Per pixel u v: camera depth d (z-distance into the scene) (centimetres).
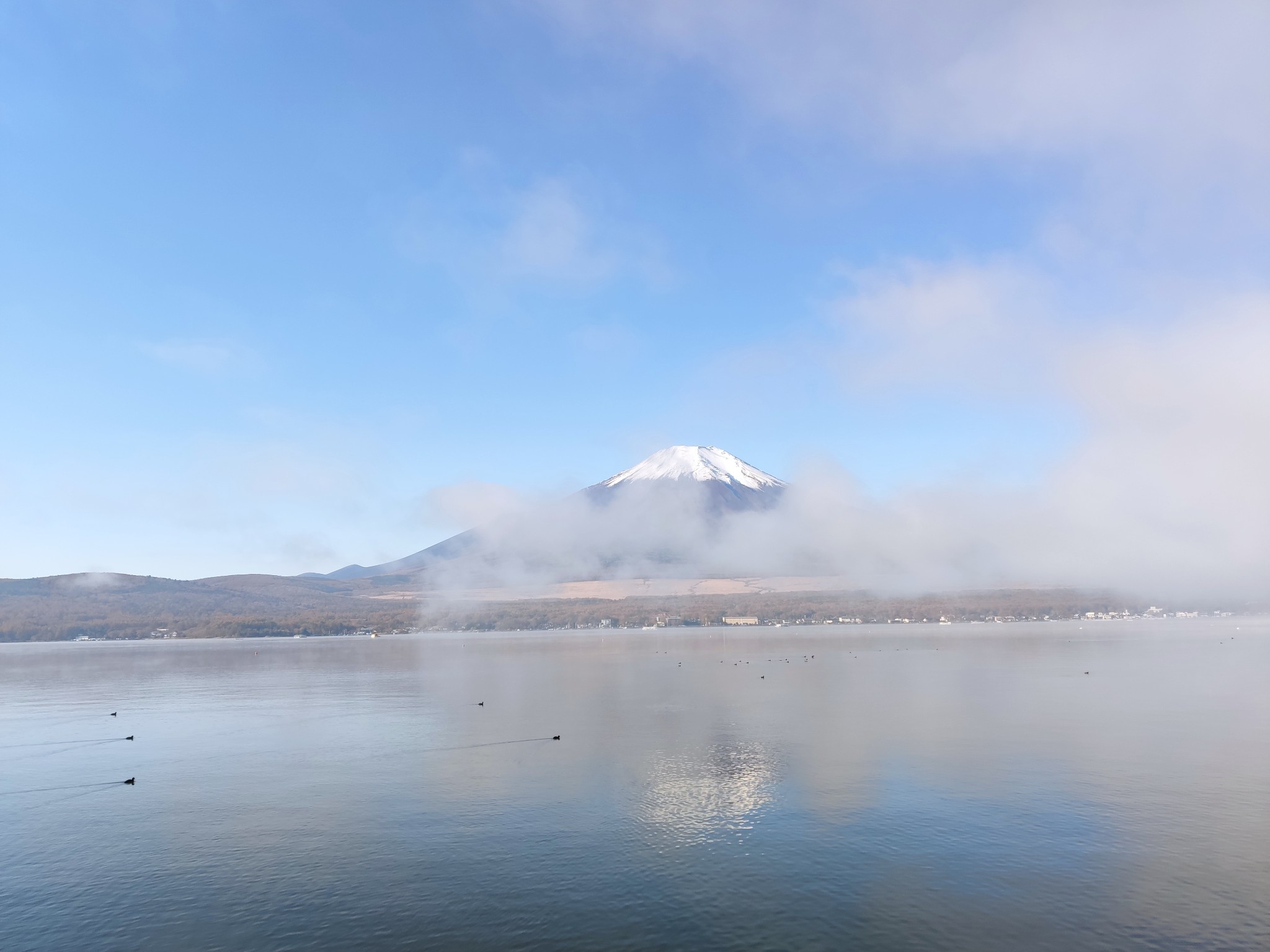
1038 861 3922
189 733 8300
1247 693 10281
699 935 3219
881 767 5888
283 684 13438
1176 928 3225
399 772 6056
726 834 4394
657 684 12388
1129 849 4062
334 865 4041
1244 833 4288
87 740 8000
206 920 3447
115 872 4022
